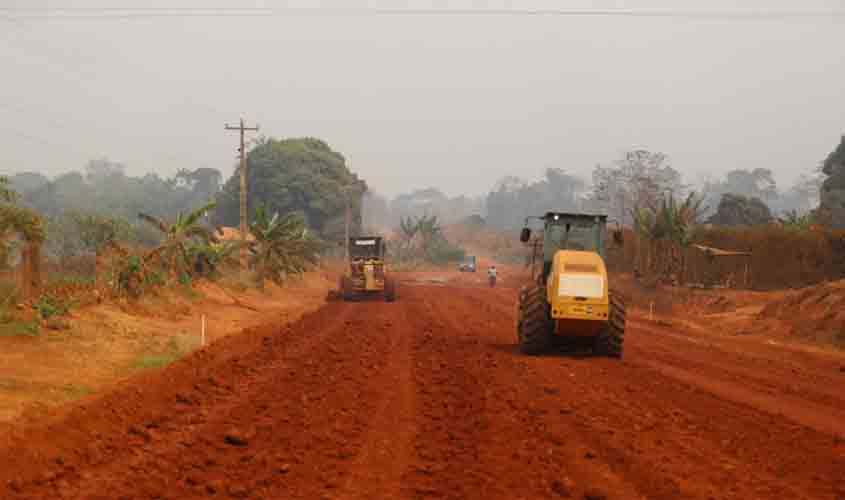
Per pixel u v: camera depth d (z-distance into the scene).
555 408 23.56
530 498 14.84
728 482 16.12
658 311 76.75
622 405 24.38
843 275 80.56
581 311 35.00
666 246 91.19
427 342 41.09
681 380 30.39
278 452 18.02
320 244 139.62
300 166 190.62
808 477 16.77
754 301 72.06
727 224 151.62
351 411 22.80
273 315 61.34
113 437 19.00
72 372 27.77
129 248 56.50
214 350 34.88
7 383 24.47
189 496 14.69
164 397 24.11
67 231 105.94
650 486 15.62
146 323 42.88
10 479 15.39
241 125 96.50
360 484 15.61
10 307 34.75
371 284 80.69
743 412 23.95
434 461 17.52
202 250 68.81
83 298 42.53
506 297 91.19
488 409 23.20
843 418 23.86
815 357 41.81
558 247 38.41
